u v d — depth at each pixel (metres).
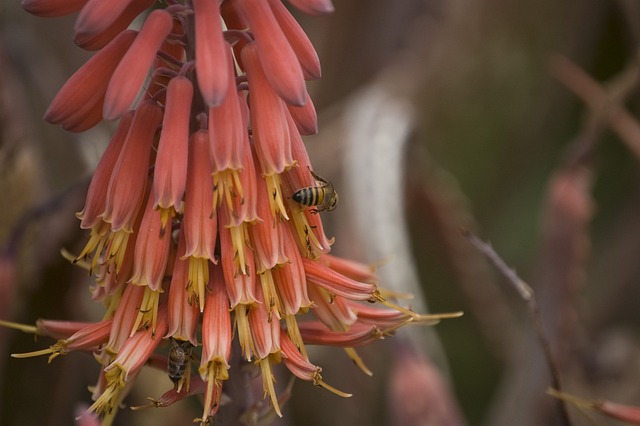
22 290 0.89
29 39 1.04
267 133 0.66
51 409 0.92
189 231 0.66
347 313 0.69
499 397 1.09
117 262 0.67
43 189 1.01
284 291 0.67
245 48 0.66
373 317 0.70
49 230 0.92
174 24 0.68
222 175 0.66
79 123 0.66
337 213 1.11
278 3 0.66
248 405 0.70
